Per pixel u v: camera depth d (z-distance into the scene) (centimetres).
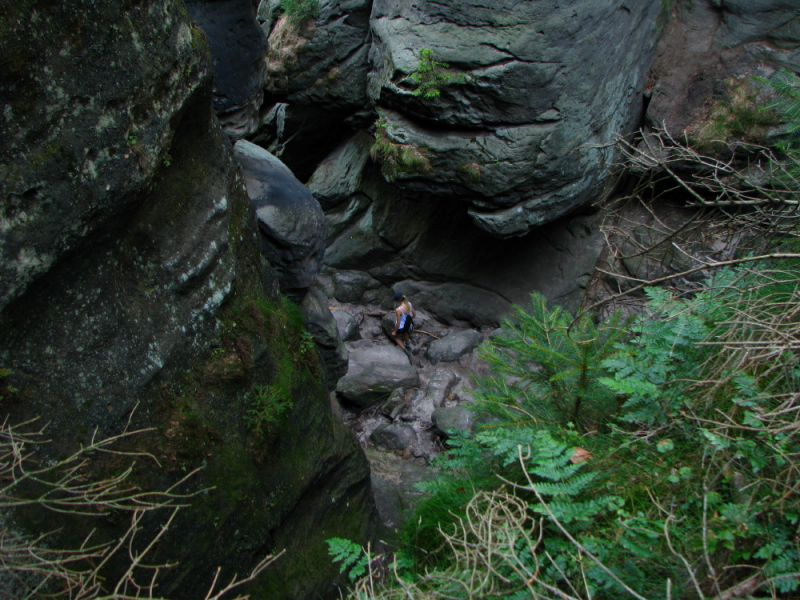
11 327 228
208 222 323
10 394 224
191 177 321
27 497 219
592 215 820
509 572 190
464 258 917
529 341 330
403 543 291
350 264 993
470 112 708
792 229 309
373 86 808
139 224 281
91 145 239
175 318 294
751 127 698
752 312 255
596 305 273
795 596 168
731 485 200
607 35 688
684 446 229
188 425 285
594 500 212
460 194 762
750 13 733
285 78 919
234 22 447
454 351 848
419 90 707
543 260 857
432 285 952
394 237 958
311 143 1088
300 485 352
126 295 274
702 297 277
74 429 241
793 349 202
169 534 267
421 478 577
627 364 253
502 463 281
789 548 172
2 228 213
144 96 263
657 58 787
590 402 285
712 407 230
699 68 757
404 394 777
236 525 303
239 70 457
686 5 782
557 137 702
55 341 243
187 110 303
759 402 214
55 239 230
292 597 326
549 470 220
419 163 752
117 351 264
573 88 684
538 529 218
